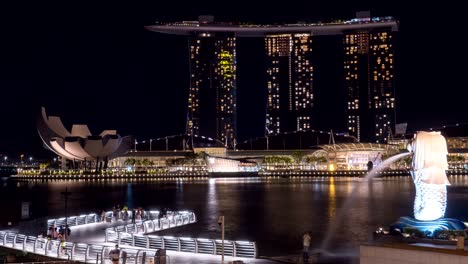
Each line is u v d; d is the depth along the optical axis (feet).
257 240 185.57
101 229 198.90
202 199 407.64
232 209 312.71
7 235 167.12
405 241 111.14
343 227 220.43
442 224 126.82
